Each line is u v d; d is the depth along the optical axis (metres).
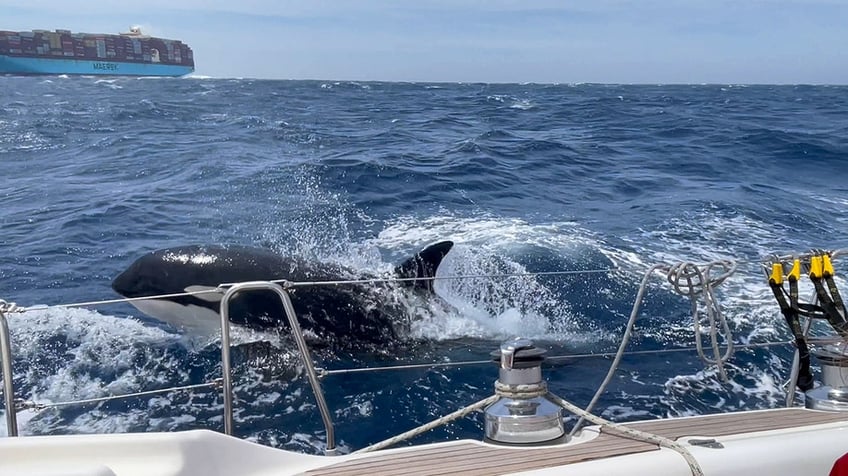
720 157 19.53
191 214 12.45
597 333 7.23
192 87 53.28
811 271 3.37
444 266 9.12
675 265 3.86
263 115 29.16
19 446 2.49
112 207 12.92
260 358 6.46
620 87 64.81
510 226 11.45
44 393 5.84
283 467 2.66
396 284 7.12
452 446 2.79
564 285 8.34
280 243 10.70
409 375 6.23
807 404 3.24
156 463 2.48
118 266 9.68
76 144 21.17
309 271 6.97
